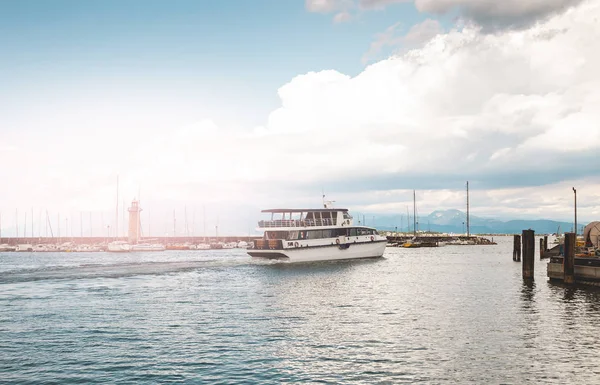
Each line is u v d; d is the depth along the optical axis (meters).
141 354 24.41
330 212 77.88
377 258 84.38
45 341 26.86
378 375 21.44
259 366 22.62
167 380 20.75
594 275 47.75
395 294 44.59
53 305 38.19
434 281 54.91
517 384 20.41
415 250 149.88
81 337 27.78
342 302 40.03
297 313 35.12
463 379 20.94
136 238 195.50
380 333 28.86
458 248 168.88
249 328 30.17
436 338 27.64
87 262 103.06
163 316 33.84
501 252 135.12
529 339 27.38
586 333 28.75
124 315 34.22
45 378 20.91
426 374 21.56
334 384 20.41
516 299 41.44
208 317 33.59
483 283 53.09
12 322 31.83
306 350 25.25
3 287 48.47
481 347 25.73
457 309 36.72
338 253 77.19
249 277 58.09
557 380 20.80
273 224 73.25
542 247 95.25
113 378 20.95
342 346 25.98
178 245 182.38
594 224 58.50
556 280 53.16
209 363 23.05
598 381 20.70
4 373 21.53
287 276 59.22
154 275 59.25
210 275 59.72
